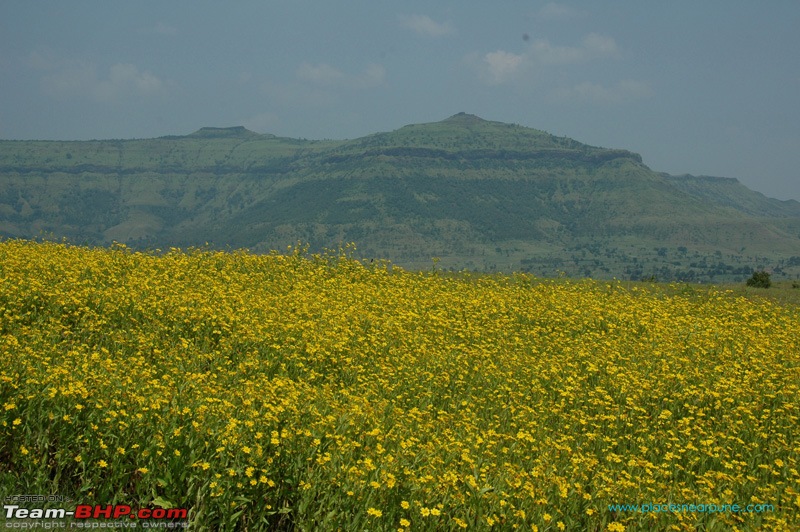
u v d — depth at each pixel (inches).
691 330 909.8
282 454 424.2
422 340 782.5
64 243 1105.4
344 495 402.0
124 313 738.2
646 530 422.3
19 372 474.6
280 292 933.8
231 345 691.4
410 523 397.1
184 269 995.9
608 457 497.7
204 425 427.8
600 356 756.6
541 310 967.6
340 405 518.3
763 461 546.3
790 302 1343.5
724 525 430.3
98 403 438.0
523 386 660.7
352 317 820.0
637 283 1409.9
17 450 421.1
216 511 398.9
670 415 606.2
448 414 571.5
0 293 709.9
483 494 412.2
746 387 680.4
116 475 406.9
